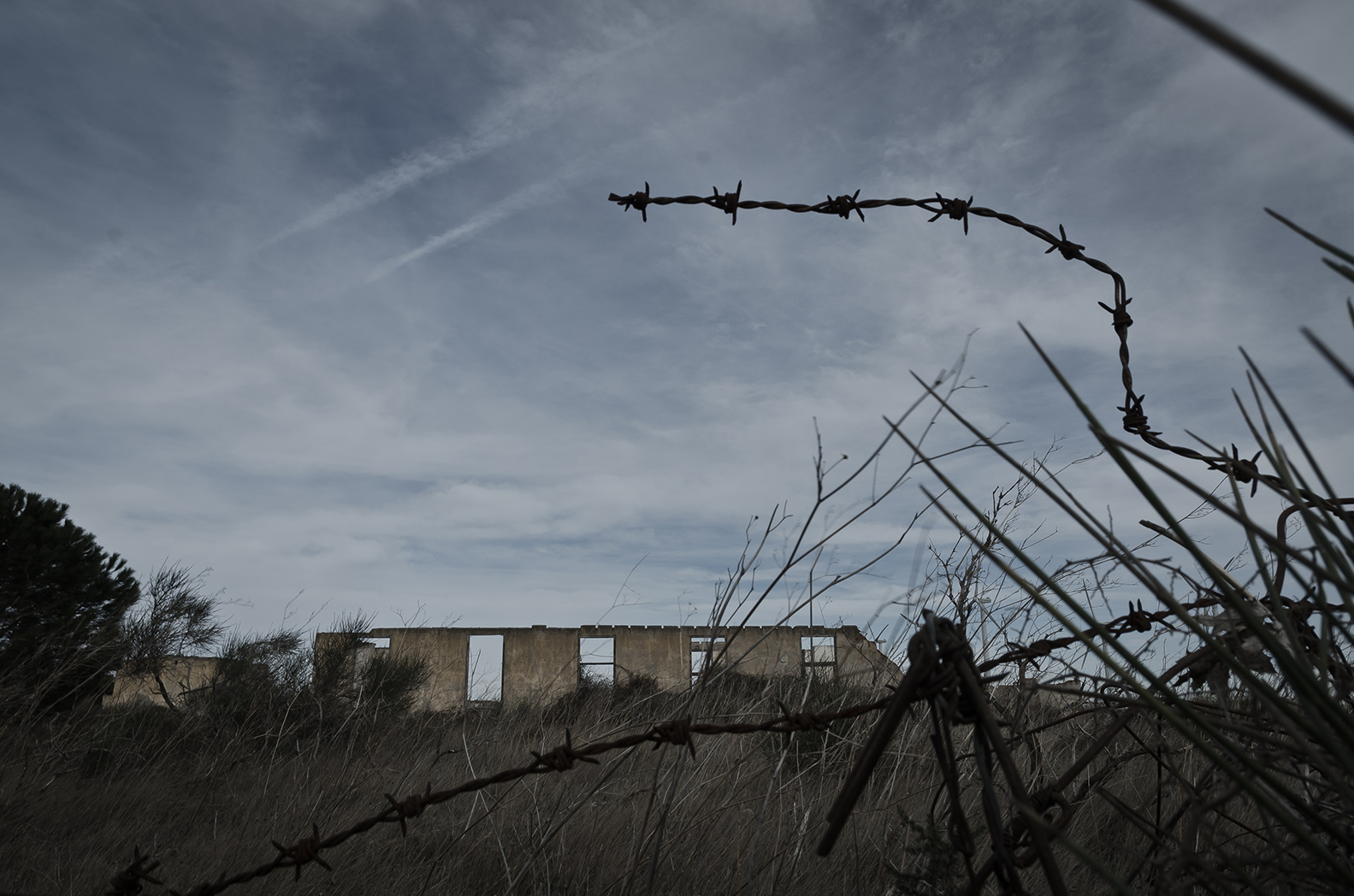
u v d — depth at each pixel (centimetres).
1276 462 87
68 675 496
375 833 260
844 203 173
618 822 239
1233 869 78
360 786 303
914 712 211
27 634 602
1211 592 104
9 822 308
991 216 167
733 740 244
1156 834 96
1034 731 125
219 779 364
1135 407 151
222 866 245
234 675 572
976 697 78
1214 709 103
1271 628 98
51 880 245
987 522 75
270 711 441
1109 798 100
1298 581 84
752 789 222
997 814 78
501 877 221
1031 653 114
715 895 190
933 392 86
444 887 219
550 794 256
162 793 360
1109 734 94
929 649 79
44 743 383
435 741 357
